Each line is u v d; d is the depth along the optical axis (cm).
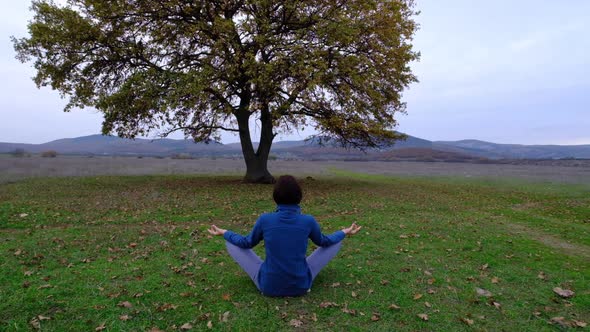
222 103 1698
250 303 407
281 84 1541
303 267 412
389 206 1159
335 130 1742
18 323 359
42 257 575
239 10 1658
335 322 370
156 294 437
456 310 405
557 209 1198
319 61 1387
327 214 1012
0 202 1032
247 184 1698
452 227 858
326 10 1570
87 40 1531
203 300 420
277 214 403
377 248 660
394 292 451
